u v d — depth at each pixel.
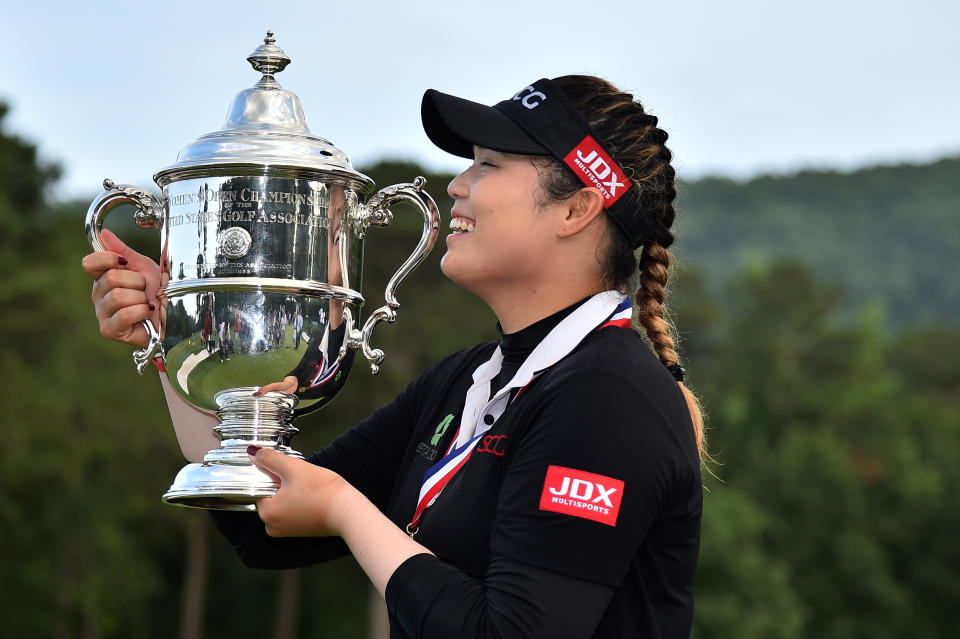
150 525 39.31
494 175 2.25
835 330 63.03
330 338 2.38
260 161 2.29
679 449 2.04
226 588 41.81
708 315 62.19
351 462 2.64
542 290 2.28
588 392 2.02
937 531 47.25
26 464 33.00
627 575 2.05
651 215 2.33
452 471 2.21
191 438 2.66
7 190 40.72
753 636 36.12
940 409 59.97
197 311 2.33
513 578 1.92
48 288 35.31
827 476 46.75
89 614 35.81
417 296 39.84
